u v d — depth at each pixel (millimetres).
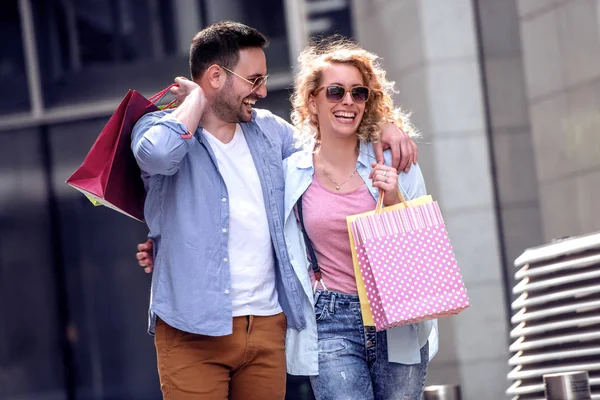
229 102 9969
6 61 22734
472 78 18641
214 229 9773
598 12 15359
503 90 17891
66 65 22578
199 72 10078
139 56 22344
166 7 22188
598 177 15773
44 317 22359
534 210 17484
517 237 17922
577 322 10188
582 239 10336
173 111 9648
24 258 22500
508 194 17984
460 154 18656
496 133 18188
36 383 22328
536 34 16953
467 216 18562
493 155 18203
